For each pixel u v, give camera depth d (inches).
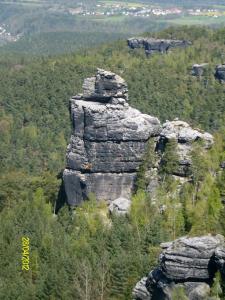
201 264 5374.0
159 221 7130.9
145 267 6294.3
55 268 6707.7
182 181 7824.8
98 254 6894.7
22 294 6589.6
